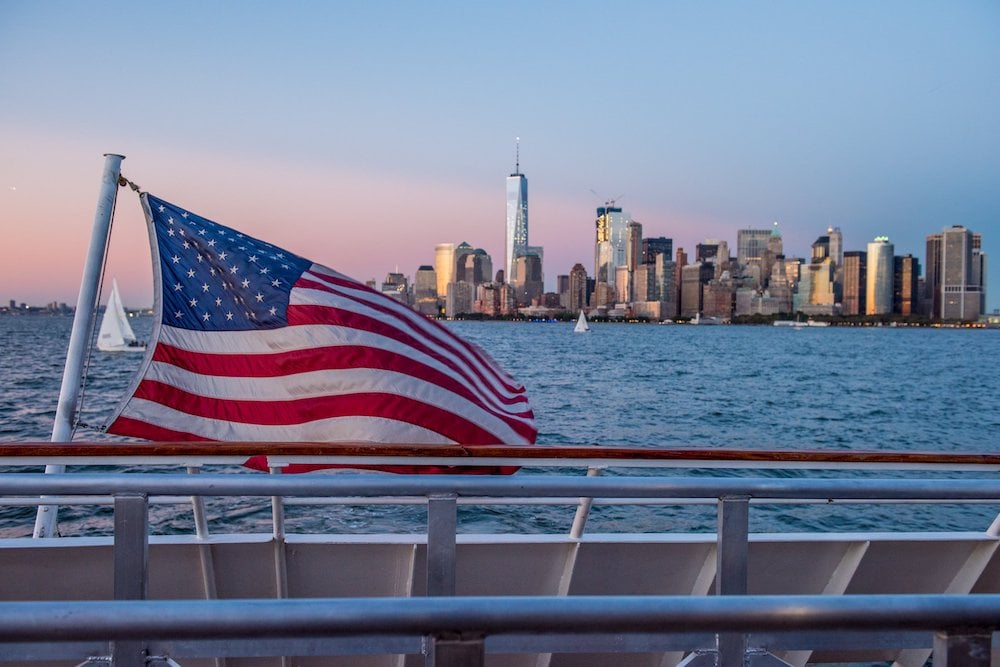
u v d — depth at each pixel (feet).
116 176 14.73
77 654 5.64
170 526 33.27
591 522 37.63
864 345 507.71
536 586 12.05
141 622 4.23
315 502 10.82
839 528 39.09
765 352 362.12
